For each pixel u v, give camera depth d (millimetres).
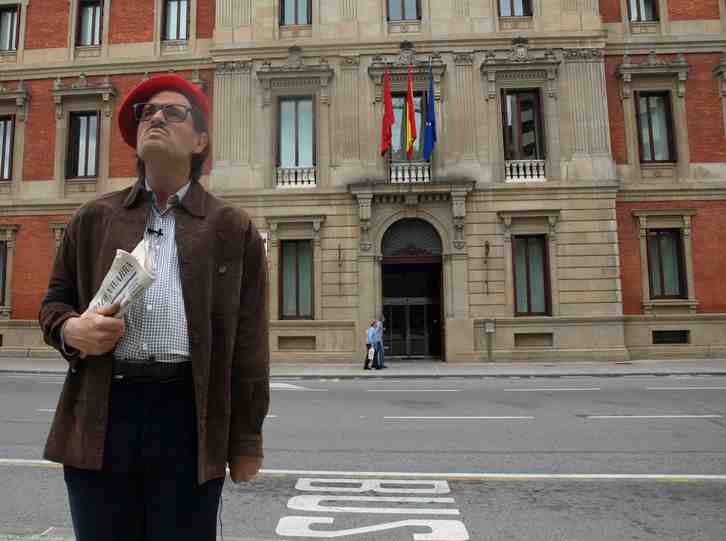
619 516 4621
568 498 5082
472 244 20000
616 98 21047
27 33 22984
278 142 21047
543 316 19750
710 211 20531
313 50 21031
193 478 1786
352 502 4949
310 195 20484
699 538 4160
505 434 7871
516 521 4496
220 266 1930
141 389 1783
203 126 2098
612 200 19953
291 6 21766
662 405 10406
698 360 19375
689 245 20391
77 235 1952
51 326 1803
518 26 20906
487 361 19438
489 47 20766
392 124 20781
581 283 19734
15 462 6285
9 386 13688
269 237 20406
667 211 20438
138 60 22172
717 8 21281
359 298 19938
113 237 1876
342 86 20891
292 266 20781
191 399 1817
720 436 7695
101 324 1622
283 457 6566
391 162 20531
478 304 19750
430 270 21062
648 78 21047
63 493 5203
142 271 1657
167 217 1943
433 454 6727
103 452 1739
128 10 22641
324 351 19844
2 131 22969
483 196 20141
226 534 4195
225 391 1874
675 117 20938
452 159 20391
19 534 4121
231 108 21094
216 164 20859
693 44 21094
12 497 5082
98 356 1783
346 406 10539
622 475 5820
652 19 21516
